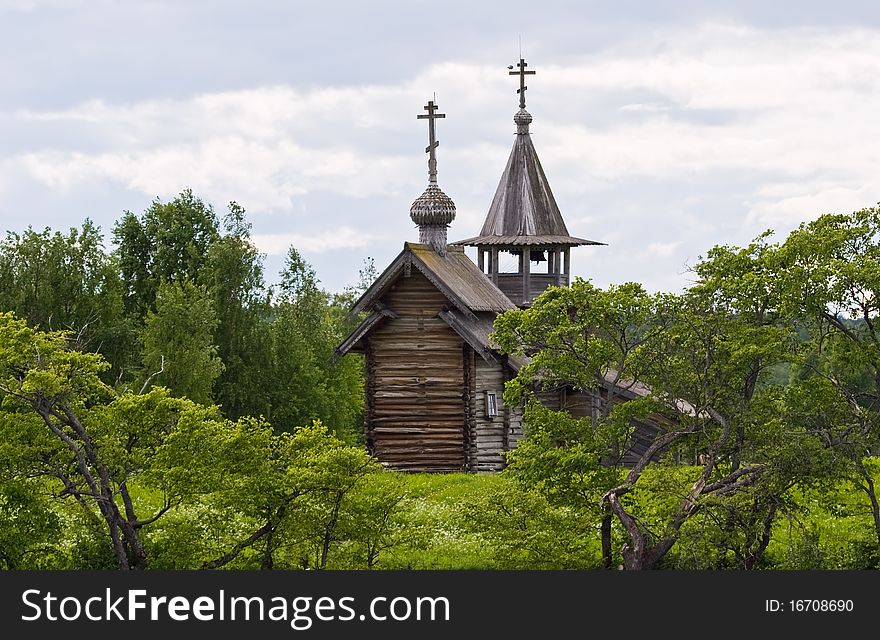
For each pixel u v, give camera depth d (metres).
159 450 55.62
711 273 58.28
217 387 155.38
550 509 58.44
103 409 56.59
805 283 55.84
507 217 129.75
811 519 65.31
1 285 143.62
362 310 104.75
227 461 56.09
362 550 57.97
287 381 161.75
